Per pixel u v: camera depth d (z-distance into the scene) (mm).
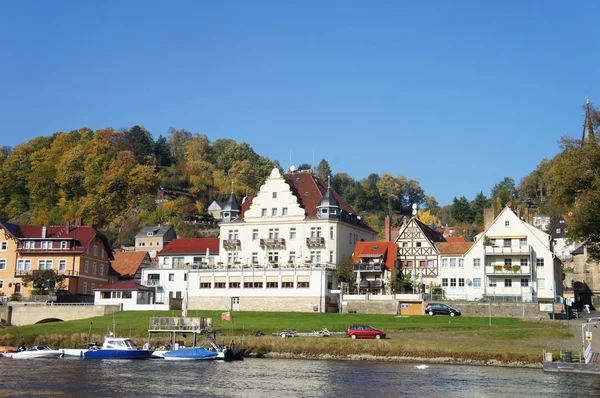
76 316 106500
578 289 129125
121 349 78062
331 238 112688
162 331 81750
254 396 54406
